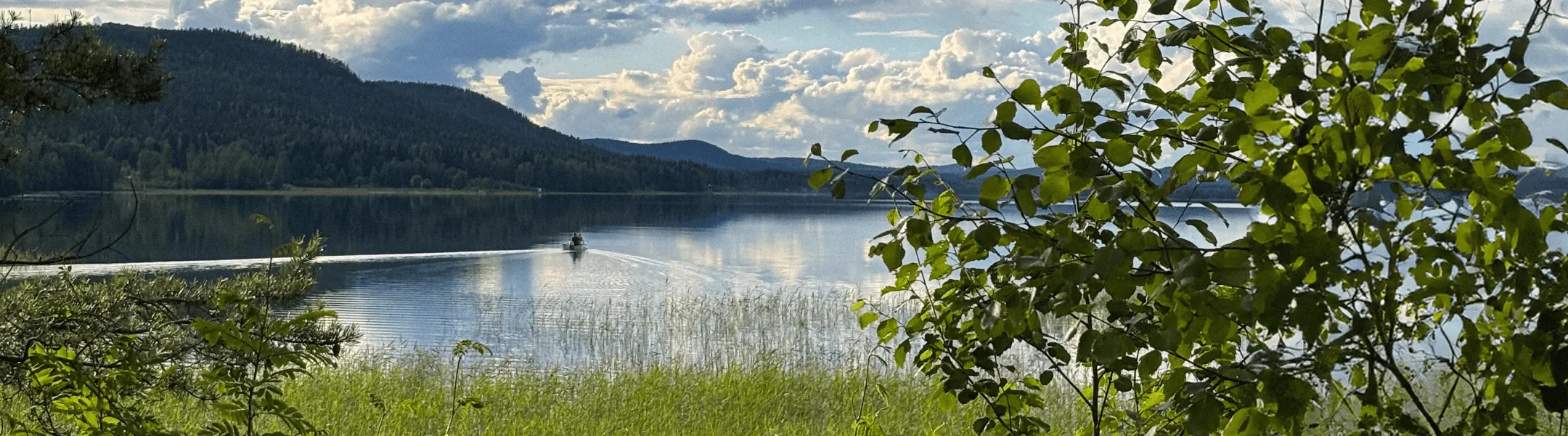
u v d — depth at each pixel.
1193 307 1.97
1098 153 2.31
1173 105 2.33
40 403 3.44
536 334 25.23
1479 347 1.95
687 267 50.44
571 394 12.80
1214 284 2.29
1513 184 2.16
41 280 6.83
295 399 10.54
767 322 25.78
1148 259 2.04
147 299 6.64
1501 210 1.85
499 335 25.33
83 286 6.68
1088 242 2.18
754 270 49.19
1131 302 2.48
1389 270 1.92
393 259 53.28
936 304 3.02
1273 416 2.09
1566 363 1.88
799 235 81.12
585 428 10.60
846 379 13.57
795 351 20.36
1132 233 2.03
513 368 17.45
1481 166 1.86
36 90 6.28
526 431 10.14
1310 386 2.00
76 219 72.56
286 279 6.78
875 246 2.63
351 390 11.78
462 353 6.16
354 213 114.12
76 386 3.06
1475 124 1.98
